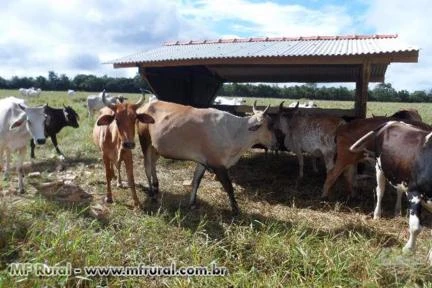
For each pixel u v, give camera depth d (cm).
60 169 908
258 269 484
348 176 793
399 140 554
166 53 1038
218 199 745
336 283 443
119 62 981
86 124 1698
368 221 657
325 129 837
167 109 690
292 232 555
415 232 515
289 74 1272
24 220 544
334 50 839
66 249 459
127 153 646
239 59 852
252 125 671
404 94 5753
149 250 510
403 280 467
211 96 1370
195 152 665
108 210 639
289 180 926
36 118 725
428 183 494
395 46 805
